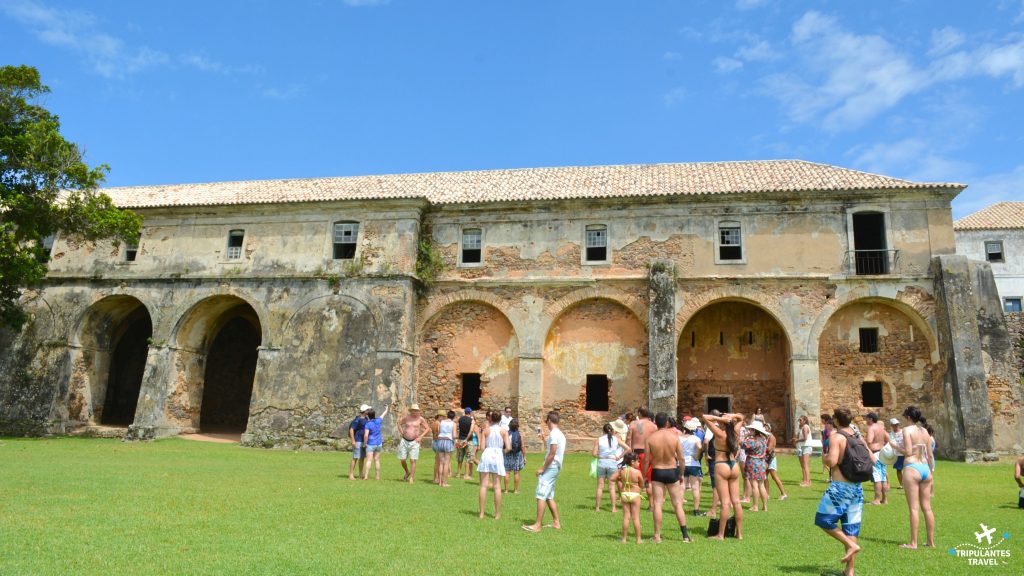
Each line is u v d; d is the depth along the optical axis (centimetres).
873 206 2378
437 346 2570
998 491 1495
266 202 2617
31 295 2742
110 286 2691
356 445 1588
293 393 2456
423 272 2581
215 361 3381
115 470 1541
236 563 754
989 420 2108
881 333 2364
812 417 2252
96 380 2741
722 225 2461
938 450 2245
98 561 742
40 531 872
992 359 2220
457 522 1054
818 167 2636
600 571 770
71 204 2389
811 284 2348
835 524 768
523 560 814
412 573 741
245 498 1204
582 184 2681
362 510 1130
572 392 2456
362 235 2577
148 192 2991
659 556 852
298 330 2512
